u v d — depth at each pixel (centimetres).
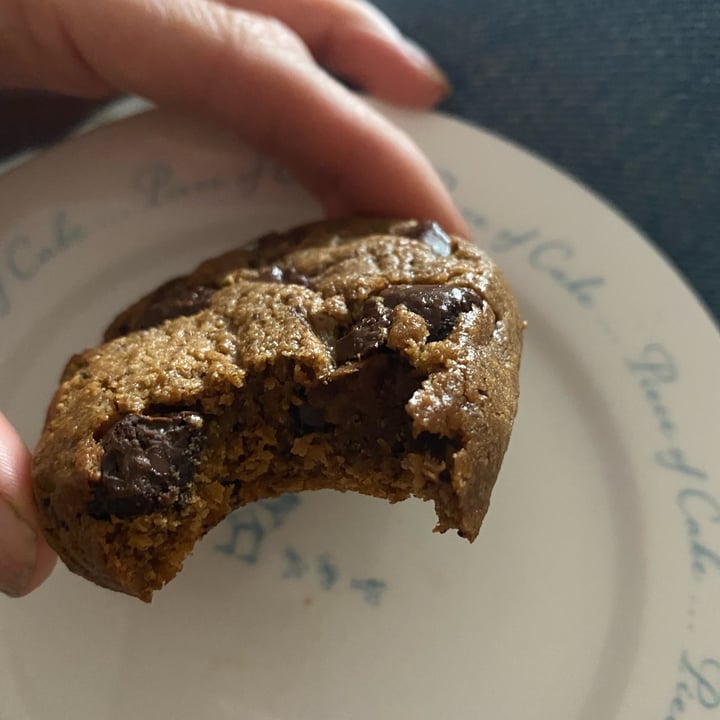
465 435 10
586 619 13
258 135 15
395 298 11
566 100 17
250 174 15
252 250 13
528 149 17
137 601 12
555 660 12
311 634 12
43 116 17
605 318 15
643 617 12
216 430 11
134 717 12
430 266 12
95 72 15
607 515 13
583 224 15
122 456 10
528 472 14
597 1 18
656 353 14
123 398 11
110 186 15
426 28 18
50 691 12
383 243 12
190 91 15
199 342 11
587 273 15
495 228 15
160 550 11
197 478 11
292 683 12
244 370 11
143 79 15
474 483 10
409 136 16
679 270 16
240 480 12
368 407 11
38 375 14
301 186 16
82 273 15
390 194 14
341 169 15
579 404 14
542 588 13
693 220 17
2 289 14
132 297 15
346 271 12
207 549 13
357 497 13
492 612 13
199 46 14
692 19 17
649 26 17
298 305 11
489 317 11
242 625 12
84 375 11
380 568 13
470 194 16
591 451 14
